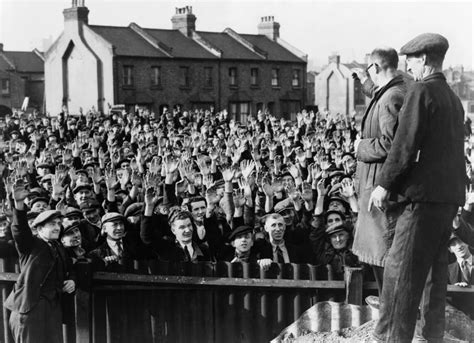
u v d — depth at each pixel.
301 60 60.31
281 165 14.65
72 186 11.30
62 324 6.68
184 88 52.25
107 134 24.20
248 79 56.53
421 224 4.76
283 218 7.96
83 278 6.52
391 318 4.88
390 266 4.88
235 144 19.80
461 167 4.89
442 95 4.74
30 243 6.31
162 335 6.77
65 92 51.69
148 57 49.84
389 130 5.00
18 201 6.19
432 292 5.16
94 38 49.41
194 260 7.43
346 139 21.03
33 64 71.75
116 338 6.71
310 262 7.98
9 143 21.17
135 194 10.32
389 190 4.71
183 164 12.05
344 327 6.12
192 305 6.75
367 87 5.85
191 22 55.47
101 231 7.71
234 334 6.71
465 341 5.51
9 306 6.34
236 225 8.30
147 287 6.68
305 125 30.42
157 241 7.45
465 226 7.96
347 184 9.08
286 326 6.64
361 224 5.38
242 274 6.63
